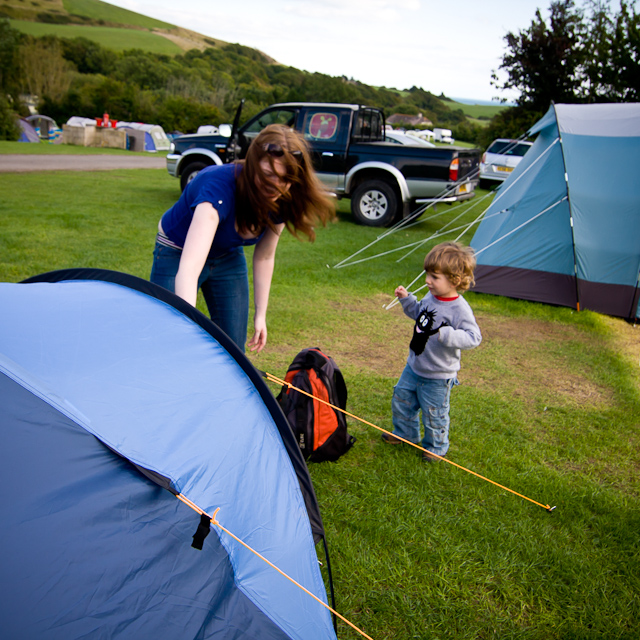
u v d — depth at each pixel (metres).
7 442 1.26
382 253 7.79
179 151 10.66
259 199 2.09
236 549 1.45
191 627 1.19
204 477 1.50
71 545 1.15
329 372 2.91
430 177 9.14
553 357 4.72
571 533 2.53
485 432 3.37
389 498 2.62
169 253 2.44
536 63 21.84
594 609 2.11
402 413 3.01
